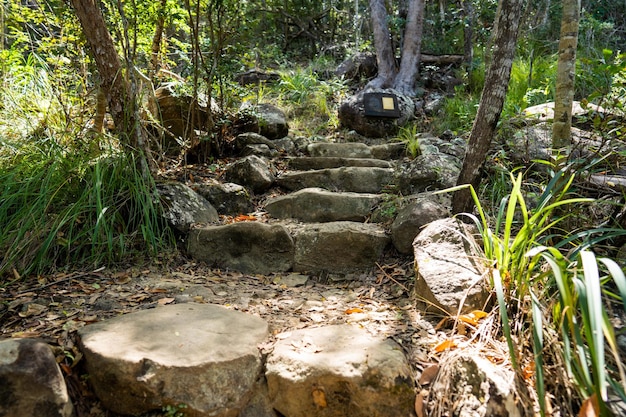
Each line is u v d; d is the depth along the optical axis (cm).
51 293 221
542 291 181
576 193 246
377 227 288
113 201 273
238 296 233
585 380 132
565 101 259
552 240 232
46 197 258
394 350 170
